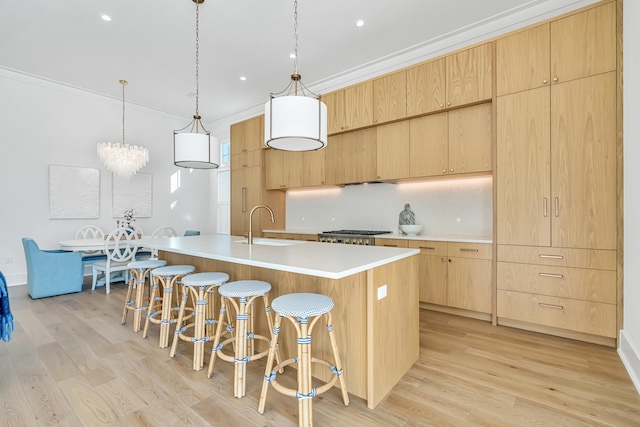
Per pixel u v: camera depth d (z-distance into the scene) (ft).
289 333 7.20
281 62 14.12
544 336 8.94
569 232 8.56
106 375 6.90
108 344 8.56
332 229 16.46
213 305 9.07
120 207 18.85
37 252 13.00
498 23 11.14
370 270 5.74
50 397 6.07
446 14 10.77
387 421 5.38
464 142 10.85
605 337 8.21
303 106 6.66
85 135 17.49
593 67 8.20
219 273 7.99
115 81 16.10
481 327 9.70
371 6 10.29
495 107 9.78
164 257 11.37
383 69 14.17
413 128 12.10
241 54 13.38
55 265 13.48
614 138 7.93
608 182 8.02
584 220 8.34
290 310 5.20
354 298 6.07
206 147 10.02
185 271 8.53
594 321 8.22
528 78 9.18
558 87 8.70
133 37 12.00
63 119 16.74
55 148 16.49
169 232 20.29
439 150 11.44
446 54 10.84
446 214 12.80
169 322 8.45
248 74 15.35
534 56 9.08
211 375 6.88
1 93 14.93
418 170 11.97
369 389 5.76
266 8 10.31
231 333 8.36
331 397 6.10
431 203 13.19
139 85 16.61
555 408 5.67
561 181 8.66
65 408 5.74
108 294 13.87
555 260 8.77
